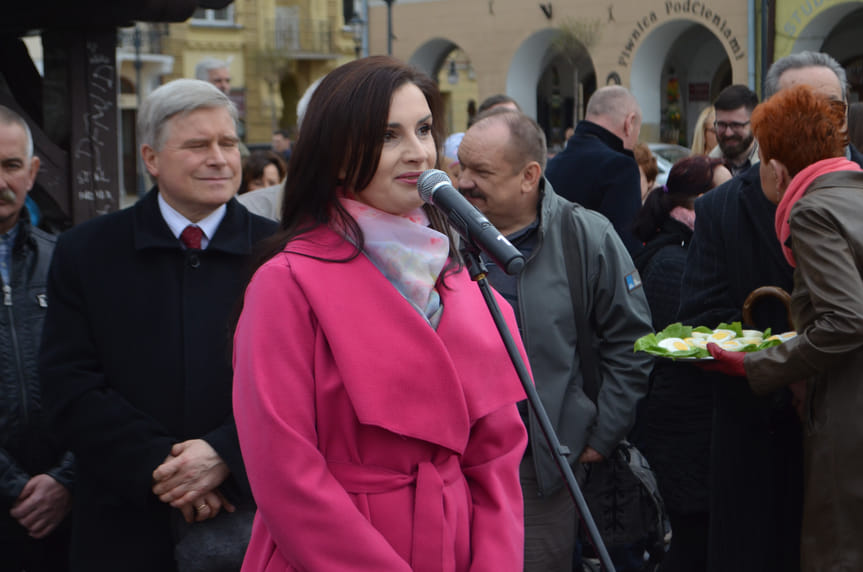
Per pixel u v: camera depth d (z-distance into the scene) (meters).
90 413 2.62
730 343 2.99
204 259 2.73
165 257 2.71
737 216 3.20
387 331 1.92
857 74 22.73
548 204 3.31
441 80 33.69
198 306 2.70
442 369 1.94
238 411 1.95
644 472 3.29
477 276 1.98
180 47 32.62
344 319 1.91
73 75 5.11
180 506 2.57
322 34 34.25
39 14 4.92
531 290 3.24
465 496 2.03
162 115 2.69
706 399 3.48
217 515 2.64
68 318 2.69
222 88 7.30
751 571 3.13
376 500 1.93
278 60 33.00
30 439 3.05
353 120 1.94
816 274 2.69
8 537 3.03
